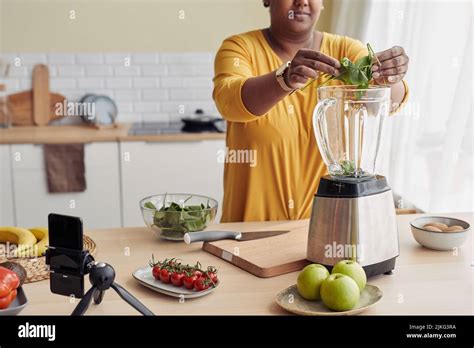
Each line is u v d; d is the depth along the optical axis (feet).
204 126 12.62
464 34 7.96
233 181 6.96
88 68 13.23
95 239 6.01
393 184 9.48
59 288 4.32
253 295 4.66
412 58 9.07
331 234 4.86
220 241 5.69
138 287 4.83
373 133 4.92
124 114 13.46
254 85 5.72
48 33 13.05
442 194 7.84
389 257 4.99
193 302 4.53
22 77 13.12
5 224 11.91
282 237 5.79
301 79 5.26
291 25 6.57
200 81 13.44
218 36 13.28
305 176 6.88
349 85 4.88
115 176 11.94
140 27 13.15
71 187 11.89
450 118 7.67
